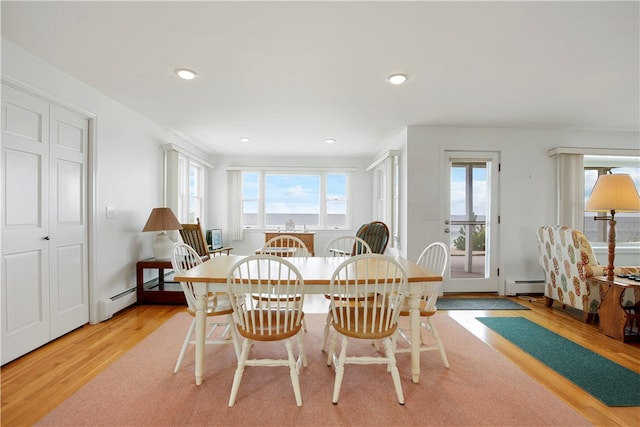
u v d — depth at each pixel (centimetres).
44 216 233
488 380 195
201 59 224
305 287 188
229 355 226
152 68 238
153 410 162
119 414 159
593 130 409
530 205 405
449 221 404
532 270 407
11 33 190
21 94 214
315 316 316
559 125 388
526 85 268
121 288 323
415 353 191
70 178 260
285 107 323
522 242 405
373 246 393
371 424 154
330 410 164
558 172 400
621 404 171
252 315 169
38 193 229
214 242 525
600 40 198
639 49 209
